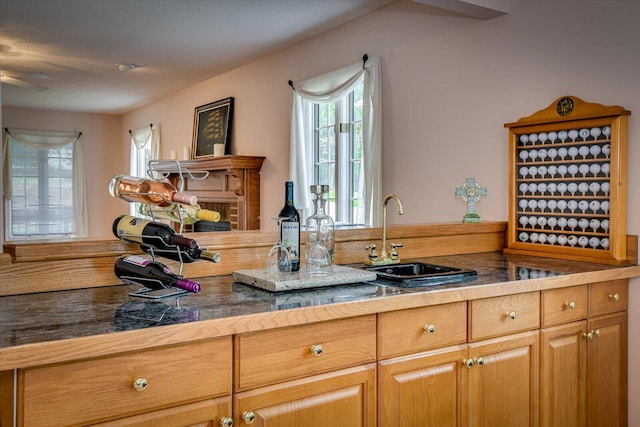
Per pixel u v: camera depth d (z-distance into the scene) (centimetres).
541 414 193
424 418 165
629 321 225
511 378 184
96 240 171
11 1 349
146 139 747
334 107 420
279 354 138
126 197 161
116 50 466
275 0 345
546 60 258
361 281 177
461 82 304
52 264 161
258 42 442
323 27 401
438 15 318
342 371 149
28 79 584
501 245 274
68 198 827
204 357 127
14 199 786
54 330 116
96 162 845
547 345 194
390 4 352
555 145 245
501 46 281
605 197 227
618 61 229
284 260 177
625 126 221
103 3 351
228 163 494
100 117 846
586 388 208
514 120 274
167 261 180
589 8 239
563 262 231
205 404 127
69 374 110
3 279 153
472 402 175
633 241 225
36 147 795
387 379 157
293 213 181
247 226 505
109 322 123
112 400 115
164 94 679
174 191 158
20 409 105
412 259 240
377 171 357
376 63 357
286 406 139
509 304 184
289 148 460
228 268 193
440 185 320
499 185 283
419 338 164
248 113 521
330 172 427
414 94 336
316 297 155
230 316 130
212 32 414
